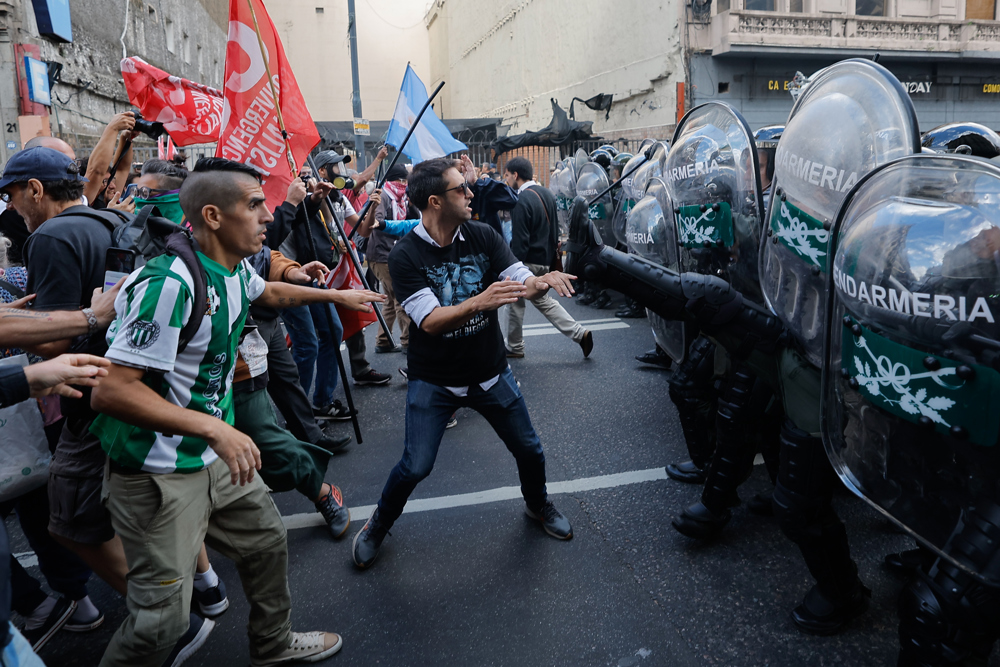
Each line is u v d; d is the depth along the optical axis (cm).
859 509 309
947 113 1619
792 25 1454
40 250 203
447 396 268
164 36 1476
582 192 714
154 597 178
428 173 245
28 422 213
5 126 803
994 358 132
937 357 141
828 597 225
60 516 209
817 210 186
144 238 177
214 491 193
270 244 338
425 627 239
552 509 298
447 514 320
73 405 199
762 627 231
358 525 314
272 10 3553
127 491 178
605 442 397
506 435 275
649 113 1608
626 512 314
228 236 184
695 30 1447
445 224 252
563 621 239
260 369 269
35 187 220
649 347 602
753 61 1482
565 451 387
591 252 230
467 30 3183
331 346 435
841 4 1491
